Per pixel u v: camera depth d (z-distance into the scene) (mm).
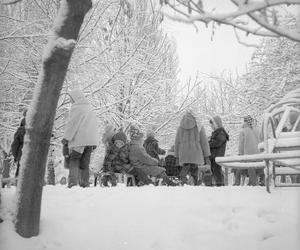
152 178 11766
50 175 16891
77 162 8734
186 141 10359
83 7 4805
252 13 2357
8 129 15086
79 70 15914
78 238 4801
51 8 15031
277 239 4434
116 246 4637
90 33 15992
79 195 6438
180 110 21031
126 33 16766
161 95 19469
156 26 18578
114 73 16094
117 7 16266
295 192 6160
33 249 4609
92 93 16078
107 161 10062
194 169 10727
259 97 23406
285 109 6781
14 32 13336
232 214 5184
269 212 5184
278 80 22703
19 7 14672
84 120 8758
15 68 14898
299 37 2324
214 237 4645
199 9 2520
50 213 5445
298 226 4652
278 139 6715
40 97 4793
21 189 4816
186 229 4852
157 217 5207
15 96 15633
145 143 11859
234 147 25531
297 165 6344
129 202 5852
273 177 6938
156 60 19141
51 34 4809
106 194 6438
